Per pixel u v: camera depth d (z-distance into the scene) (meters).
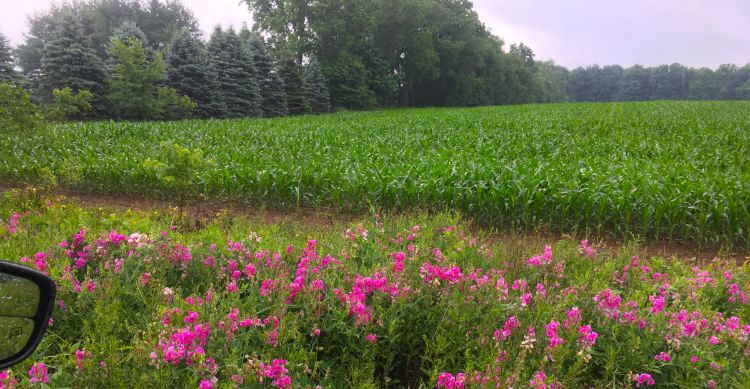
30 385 2.16
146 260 3.58
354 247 4.45
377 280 3.32
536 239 7.10
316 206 9.32
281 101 46.12
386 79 67.62
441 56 77.00
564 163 11.78
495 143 16.72
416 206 8.84
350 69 61.12
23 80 33.44
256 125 25.05
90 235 4.09
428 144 17.00
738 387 2.54
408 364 3.03
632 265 4.69
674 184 8.24
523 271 4.31
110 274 3.25
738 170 10.14
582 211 8.00
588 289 3.58
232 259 3.96
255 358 2.42
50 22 61.72
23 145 12.77
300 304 3.16
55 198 8.48
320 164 10.57
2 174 11.36
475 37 80.69
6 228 5.05
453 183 8.91
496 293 3.30
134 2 70.88
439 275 3.44
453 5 82.00
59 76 31.91
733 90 152.12
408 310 3.17
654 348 2.88
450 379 2.41
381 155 13.09
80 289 3.14
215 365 2.40
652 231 7.96
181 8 74.00
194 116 37.66
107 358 2.27
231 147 15.34
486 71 84.62
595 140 17.56
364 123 27.64
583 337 2.84
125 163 10.68
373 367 2.73
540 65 132.75
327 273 3.66
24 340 1.21
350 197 9.21
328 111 54.59
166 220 6.52
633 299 3.74
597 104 53.31
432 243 4.85
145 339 2.50
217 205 9.73
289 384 2.33
